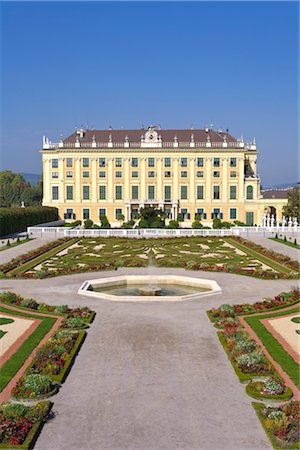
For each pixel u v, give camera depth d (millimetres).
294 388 24172
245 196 136625
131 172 135250
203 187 135250
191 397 23297
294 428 19812
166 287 51844
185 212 136000
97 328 34469
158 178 135125
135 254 72875
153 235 100875
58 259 67438
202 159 134625
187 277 53219
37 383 23531
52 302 42938
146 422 20938
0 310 39406
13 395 23156
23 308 40219
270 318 37125
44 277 54656
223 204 135625
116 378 25531
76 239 93375
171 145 134875
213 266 60344
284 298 42625
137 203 134125
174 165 134875
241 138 135875
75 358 28406
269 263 64438
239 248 80562
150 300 43188
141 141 134875
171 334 33000
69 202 136625
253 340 30500
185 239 93500
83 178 136000
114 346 30547
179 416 21438
